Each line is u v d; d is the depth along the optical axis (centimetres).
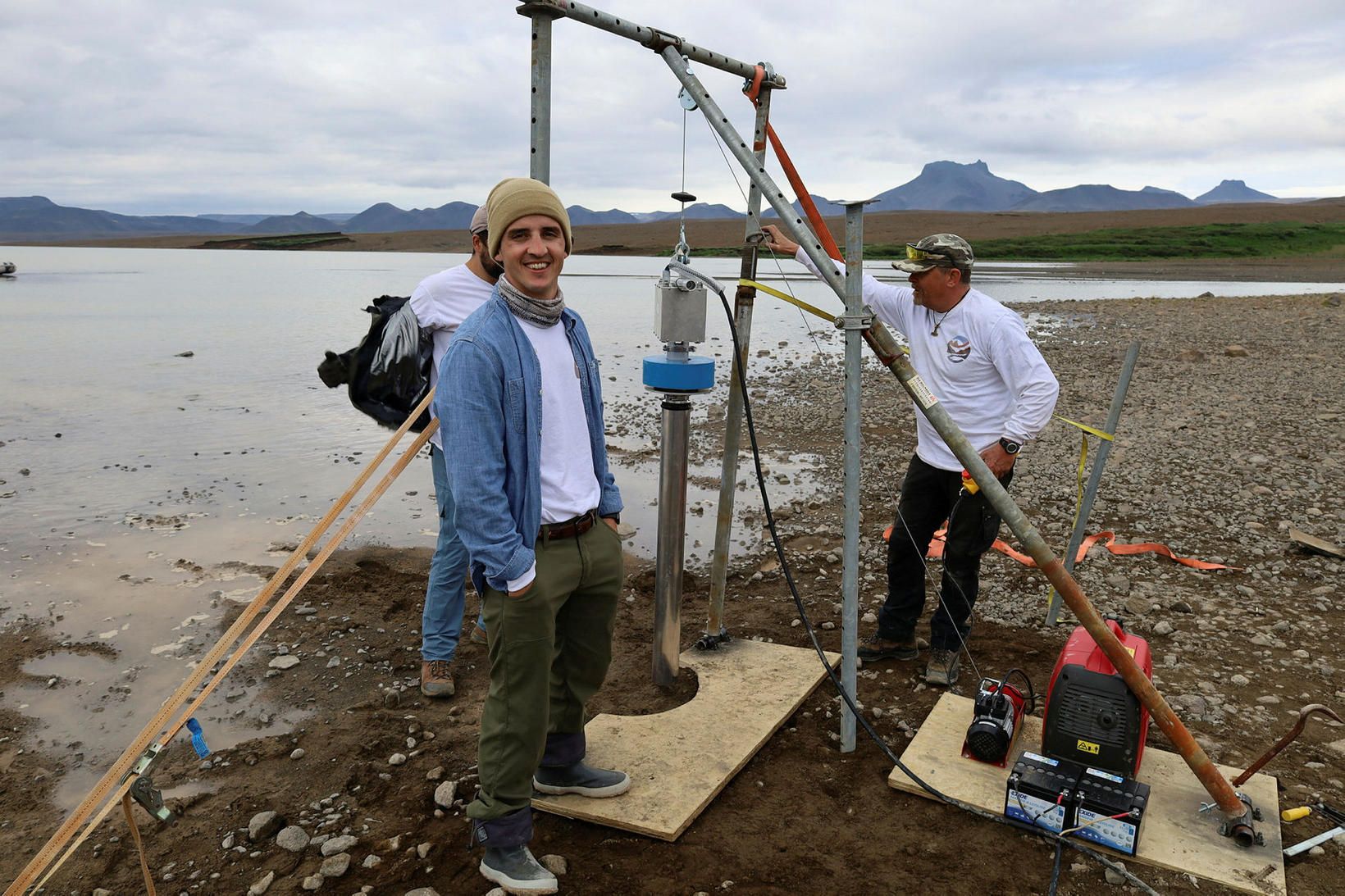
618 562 290
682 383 368
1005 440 375
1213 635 470
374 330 397
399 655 467
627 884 283
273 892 285
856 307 320
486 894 280
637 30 356
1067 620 493
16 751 378
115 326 2108
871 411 1147
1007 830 310
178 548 624
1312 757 355
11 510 708
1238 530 638
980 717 345
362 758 366
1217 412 1055
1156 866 288
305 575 263
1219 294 3133
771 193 343
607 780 321
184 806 336
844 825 315
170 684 436
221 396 1223
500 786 271
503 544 247
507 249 258
